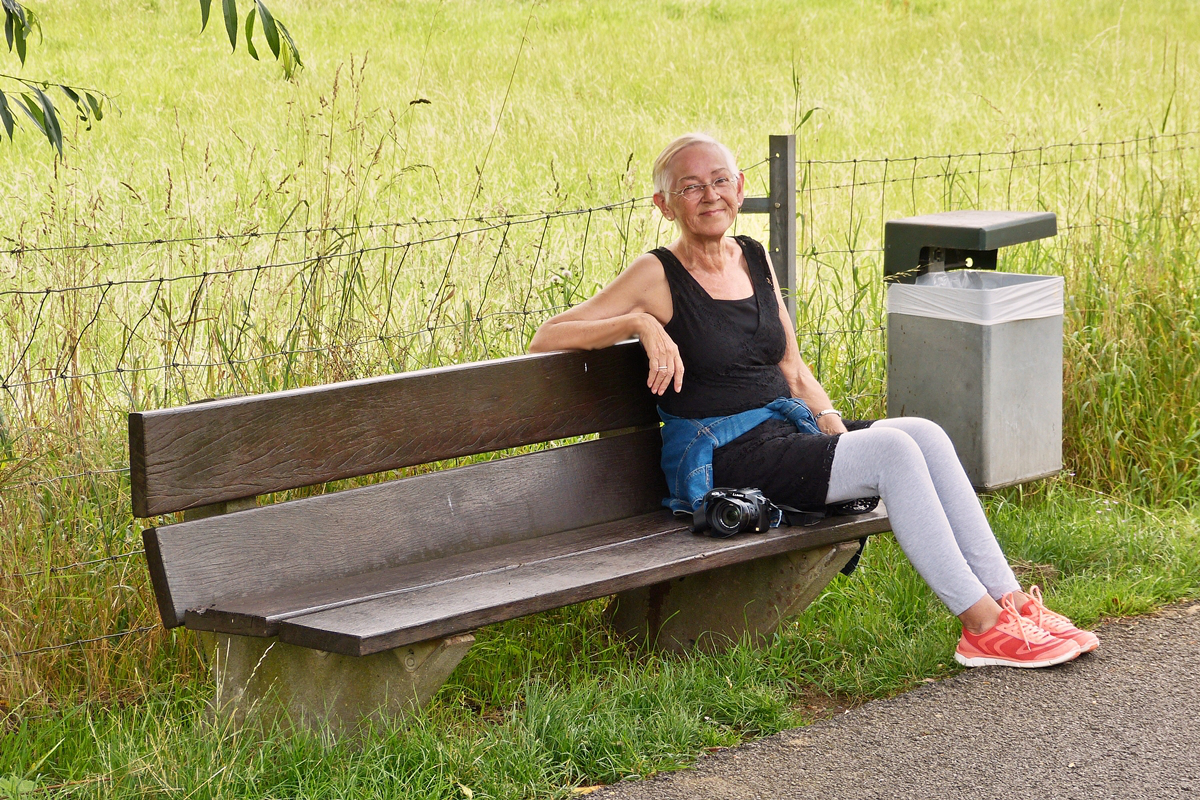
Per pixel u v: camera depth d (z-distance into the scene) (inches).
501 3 753.6
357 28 661.9
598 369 152.0
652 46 653.3
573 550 138.0
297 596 122.3
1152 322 224.7
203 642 127.6
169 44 610.2
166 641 143.7
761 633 151.0
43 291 159.8
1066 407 215.5
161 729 122.5
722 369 151.5
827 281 283.3
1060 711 132.7
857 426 157.4
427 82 531.2
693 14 751.1
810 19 735.1
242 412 121.9
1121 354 218.8
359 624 112.0
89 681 136.6
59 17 644.7
